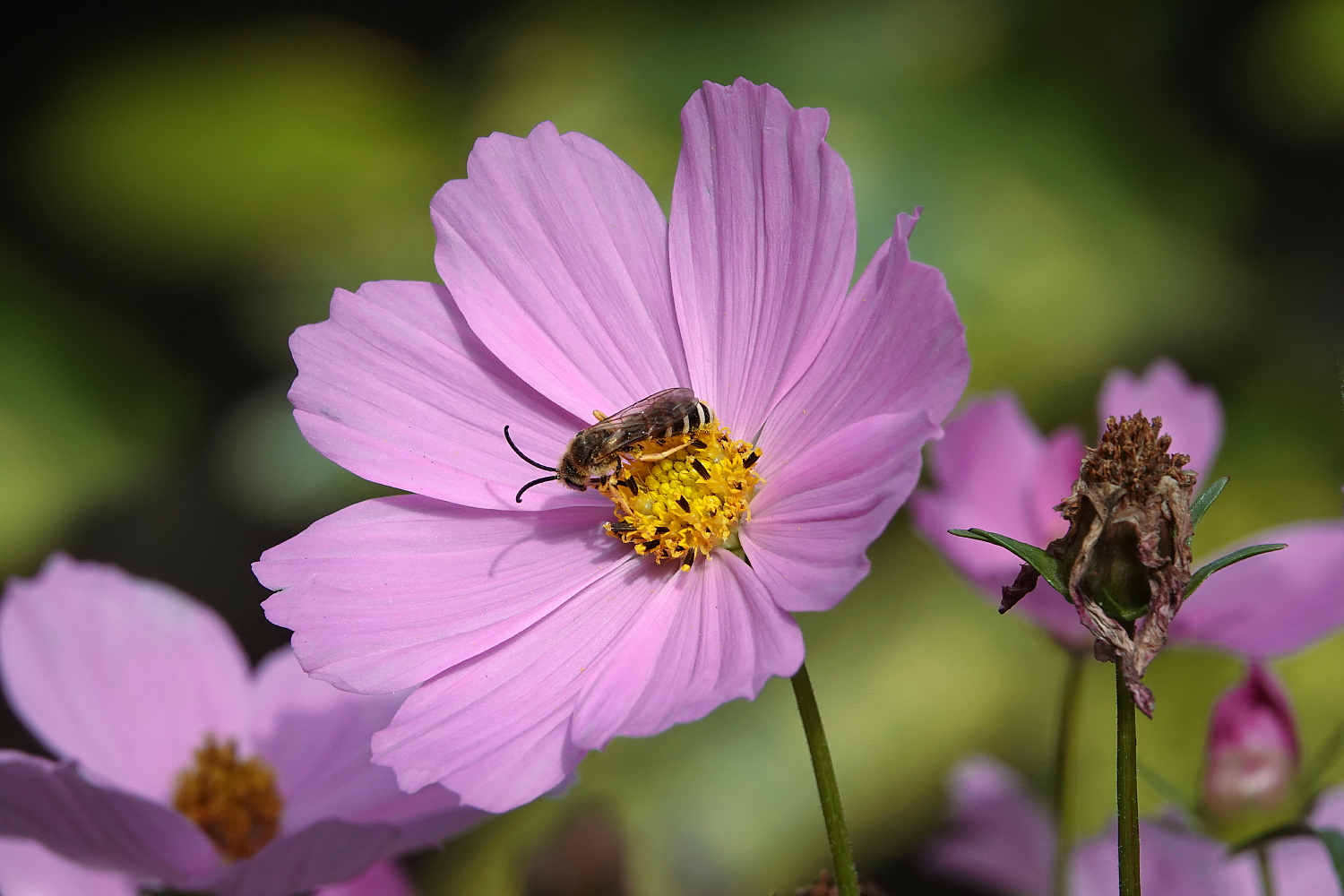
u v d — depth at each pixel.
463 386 0.36
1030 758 0.58
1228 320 0.66
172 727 0.39
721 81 0.67
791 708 0.59
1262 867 0.37
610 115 0.67
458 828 0.36
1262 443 0.65
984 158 0.64
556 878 0.39
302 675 0.39
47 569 0.39
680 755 0.58
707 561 0.36
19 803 0.35
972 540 0.41
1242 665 0.56
